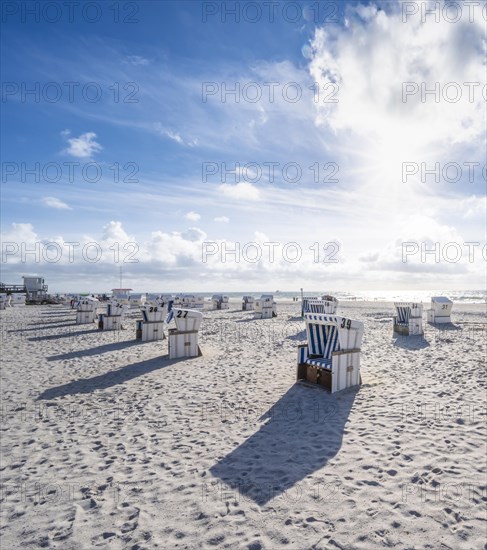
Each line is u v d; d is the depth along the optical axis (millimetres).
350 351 6402
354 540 2619
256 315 21953
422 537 2623
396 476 3473
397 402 5602
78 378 7629
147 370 8195
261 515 2957
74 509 3145
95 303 19031
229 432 4715
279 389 6504
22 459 4105
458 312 26203
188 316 9570
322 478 3488
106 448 4348
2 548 2674
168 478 3609
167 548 2625
